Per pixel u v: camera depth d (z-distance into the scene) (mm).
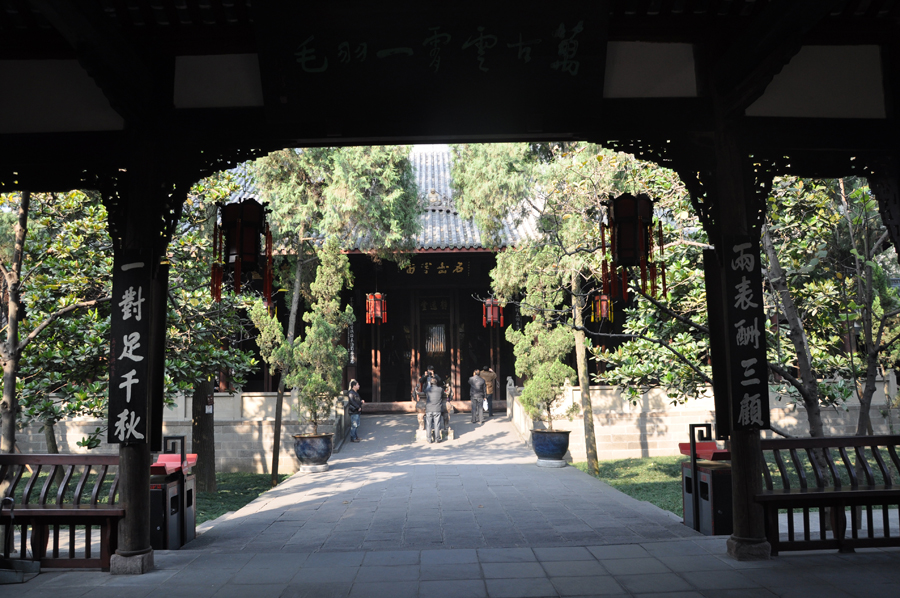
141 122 5914
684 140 6215
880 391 16500
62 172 6020
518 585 5105
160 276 6129
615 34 6133
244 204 6145
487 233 15617
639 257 6266
